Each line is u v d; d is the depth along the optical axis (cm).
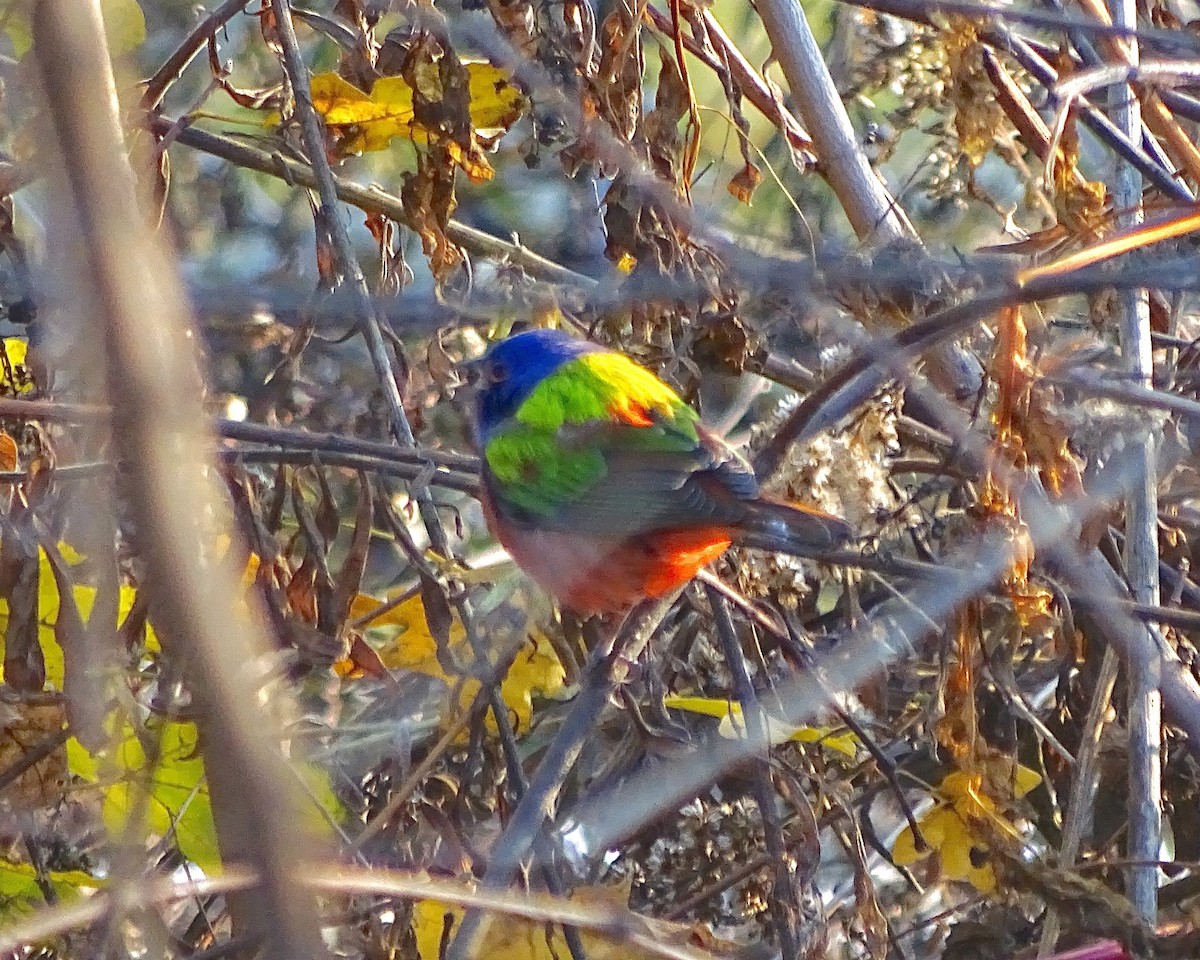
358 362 1262
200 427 332
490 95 1045
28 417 857
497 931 872
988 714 1118
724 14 1609
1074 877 861
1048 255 912
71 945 841
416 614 1049
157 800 859
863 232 1045
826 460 974
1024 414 903
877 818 1311
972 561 917
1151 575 980
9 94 832
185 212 1555
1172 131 1107
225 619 322
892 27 1186
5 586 891
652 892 1040
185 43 1090
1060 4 1111
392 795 956
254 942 720
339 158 1150
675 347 1044
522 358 1058
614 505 945
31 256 948
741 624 1095
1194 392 1059
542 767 833
